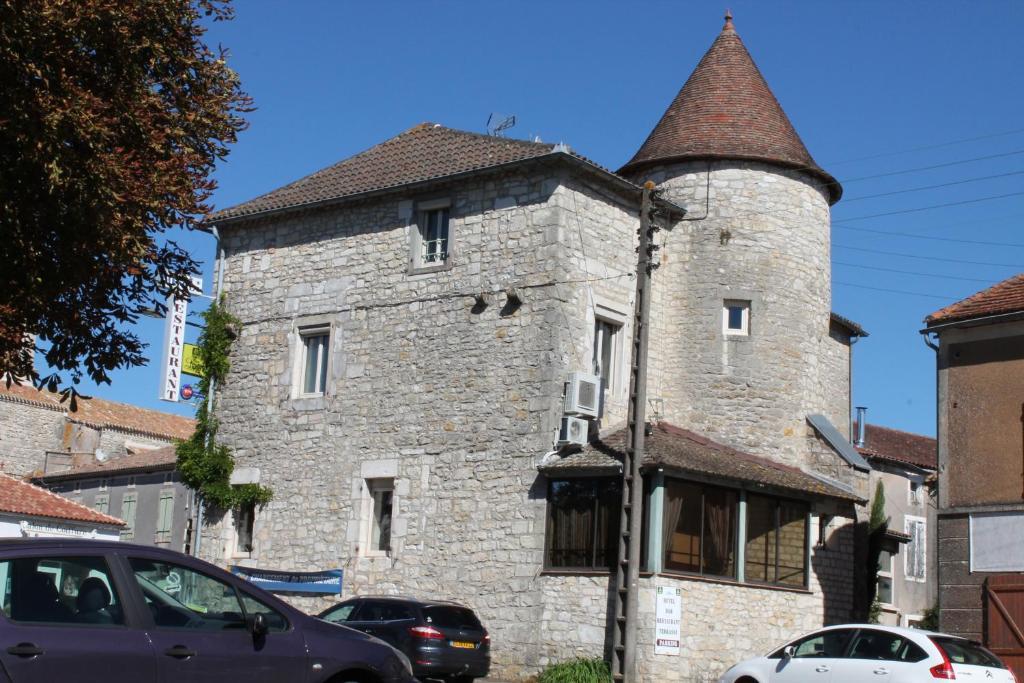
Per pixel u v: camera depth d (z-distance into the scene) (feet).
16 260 39.86
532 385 73.41
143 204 41.68
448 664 60.95
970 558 62.13
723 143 82.99
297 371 85.71
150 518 110.73
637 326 69.97
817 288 84.74
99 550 29.07
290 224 88.53
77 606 28.14
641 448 67.67
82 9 38.83
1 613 26.91
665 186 83.82
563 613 69.36
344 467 81.20
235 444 87.45
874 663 50.44
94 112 39.81
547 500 71.51
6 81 38.19
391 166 85.87
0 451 135.44
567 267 74.49
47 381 43.83
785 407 80.59
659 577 66.95
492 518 73.51
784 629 73.31
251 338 88.69
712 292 81.25
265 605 31.32
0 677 26.23
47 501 101.45
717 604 69.72
